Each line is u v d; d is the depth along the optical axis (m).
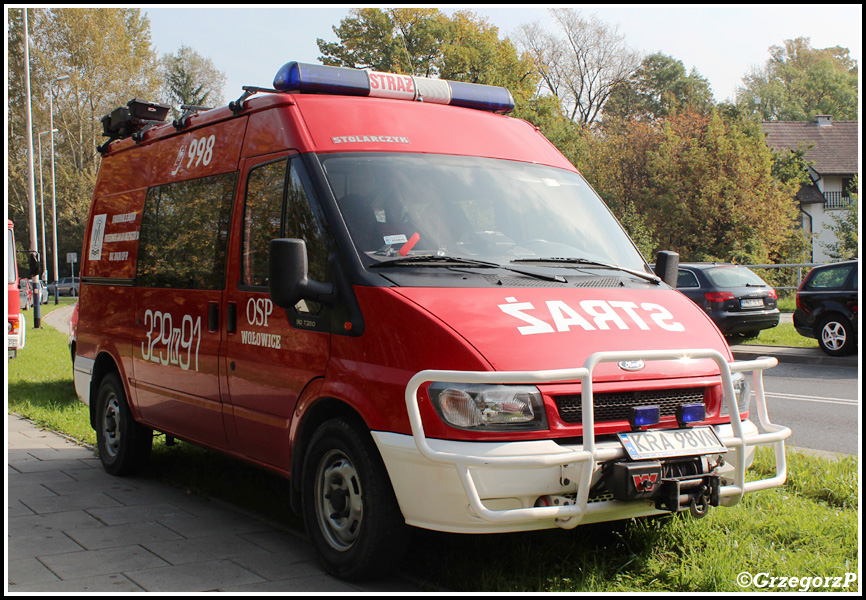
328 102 5.02
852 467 6.07
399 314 3.94
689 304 4.68
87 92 61.69
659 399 4.01
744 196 34.78
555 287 4.34
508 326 3.88
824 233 49.28
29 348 17.98
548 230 4.95
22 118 62.19
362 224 4.39
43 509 5.56
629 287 4.62
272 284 4.20
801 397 10.72
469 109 5.65
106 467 6.81
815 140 52.97
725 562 4.09
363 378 3.98
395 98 5.46
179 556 4.52
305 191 4.59
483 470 3.56
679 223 35.84
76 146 63.47
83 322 7.54
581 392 3.63
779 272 30.36
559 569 4.11
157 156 6.58
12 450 7.73
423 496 3.71
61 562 4.41
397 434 3.79
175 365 5.83
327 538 4.23
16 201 65.00
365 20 38.28
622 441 3.75
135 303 6.51
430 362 3.76
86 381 7.36
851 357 14.28
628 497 3.65
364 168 4.68
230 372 5.13
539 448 3.61
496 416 3.62
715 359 3.99
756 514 4.89
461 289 4.12
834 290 14.61
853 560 4.27
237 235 5.17
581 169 41.19
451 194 4.77
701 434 3.96
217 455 7.16
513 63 41.12
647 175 37.62
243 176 5.23
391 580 4.10
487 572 4.00
